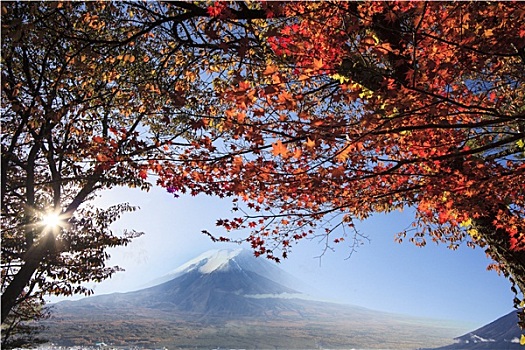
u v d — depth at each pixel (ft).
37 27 19.79
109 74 24.02
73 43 21.68
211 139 17.20
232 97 12.00
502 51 12.60
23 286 32.48
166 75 25.43
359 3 12.81
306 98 16.26
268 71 12.16
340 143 13.69
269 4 13.07
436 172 16.35
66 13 20.81
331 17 12.87
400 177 18.28
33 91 23.59
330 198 18.44
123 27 24.16
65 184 34.91
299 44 12.55
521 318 20.24
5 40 23.63
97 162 18.12
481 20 12.37
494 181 15.97
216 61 23.68
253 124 13.44
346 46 12.70
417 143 15.79
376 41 13.15
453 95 15.15
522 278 18.58
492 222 18.74
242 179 16.98
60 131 31.99
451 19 11.92
